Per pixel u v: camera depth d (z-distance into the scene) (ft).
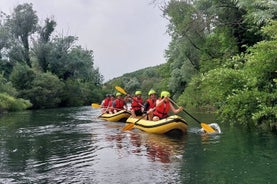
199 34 83.66
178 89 118.42
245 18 59.62
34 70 167.94
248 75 40.04
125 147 33.68
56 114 99.30
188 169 24.25
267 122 42.14
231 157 27.37
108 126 55.31
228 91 42.04
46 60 191.72
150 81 211.20
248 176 22.18
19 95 146.92
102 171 24.56
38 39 193.06
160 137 39.70
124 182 21.80
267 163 25.09
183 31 83.56
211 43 78.59
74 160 28.45
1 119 78.84
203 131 43.39
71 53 198.70
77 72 202.59
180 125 41.11
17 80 152.56
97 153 31.07
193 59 94.84
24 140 40.88
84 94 196.95
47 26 194.08
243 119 41.52
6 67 172.35
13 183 22.21
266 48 37.63
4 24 184.34
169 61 136.05
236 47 65.82
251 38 64.39
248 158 26.81
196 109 88.53
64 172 24.62
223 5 65.98
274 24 37.96
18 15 184.55
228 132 40.75
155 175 23.03
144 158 28.27
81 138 41.04
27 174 24.30
